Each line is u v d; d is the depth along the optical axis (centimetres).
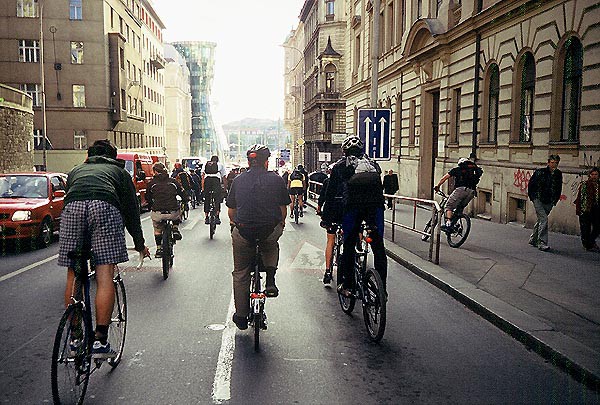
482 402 445
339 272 689
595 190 1113
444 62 2177
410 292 827
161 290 825
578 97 1316
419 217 1299
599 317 651
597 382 466
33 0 4788
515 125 1616
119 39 5141
